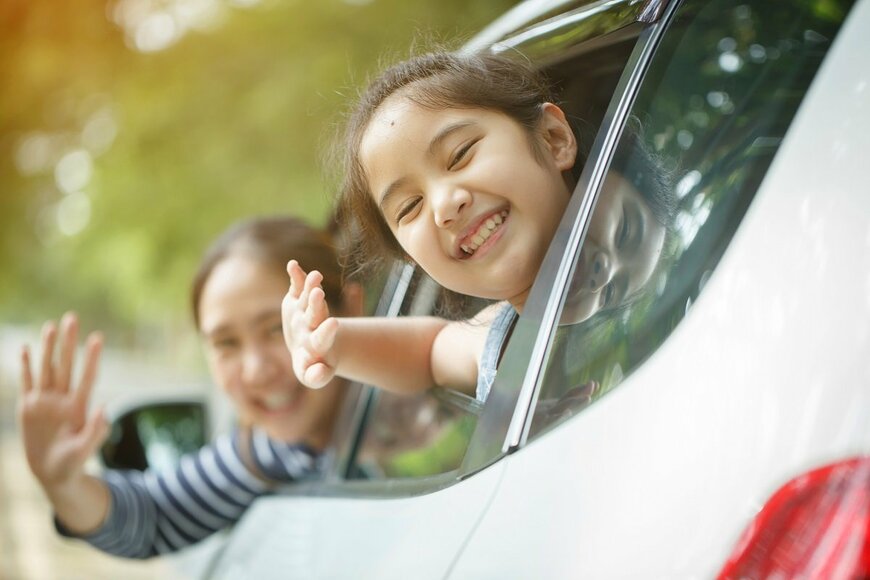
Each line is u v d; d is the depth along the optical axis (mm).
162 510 2904
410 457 1841
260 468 2881
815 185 1181
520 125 1602
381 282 2275
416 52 1926
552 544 1167
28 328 20312
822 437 1034
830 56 1291
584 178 1485
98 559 5793
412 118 1594
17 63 10719
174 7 10156
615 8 1745
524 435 1355
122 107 10078
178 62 9828
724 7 1599
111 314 17891
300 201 9094
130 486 2875
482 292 1610
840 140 1195
